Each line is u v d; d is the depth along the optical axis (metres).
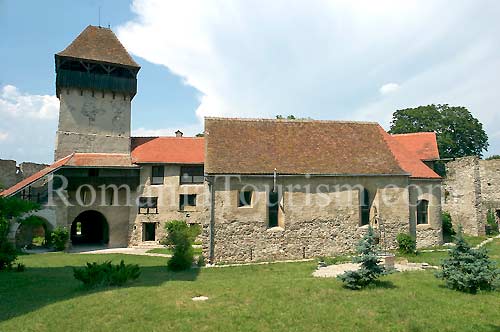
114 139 35.12
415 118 57.38
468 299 11.87
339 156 24.88
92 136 34.53
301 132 26.27
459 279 12.78
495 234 33.56
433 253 24.08
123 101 35.88
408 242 23.28
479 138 56.66
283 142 25.14
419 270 17.20
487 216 36.31
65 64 33.78
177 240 21.03
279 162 23.56
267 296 12.30
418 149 33.72
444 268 13.67
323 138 26.11
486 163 37.19
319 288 13.30
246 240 22.45
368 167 24.42
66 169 31.62
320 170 23.53
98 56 34.44
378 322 9.83
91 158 33.00
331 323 9.74
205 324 9.64
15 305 11.61
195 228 32.53
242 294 12.60
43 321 9.88
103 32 36.56
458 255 13.43
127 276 14.80
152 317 10.11
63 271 19.09
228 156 23.19
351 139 26.48
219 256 22.03
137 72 36.12
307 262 21.48
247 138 24.78
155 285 14.41
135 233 33.16
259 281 15.22
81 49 34.31
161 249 31.08
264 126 26.05
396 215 24.56
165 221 33.56
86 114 34.56
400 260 20.62
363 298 11.91
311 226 23.31
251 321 9.88
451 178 34.88
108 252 29.50
